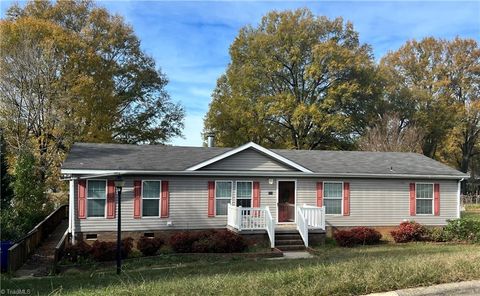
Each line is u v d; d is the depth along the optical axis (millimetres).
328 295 6078
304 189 21359
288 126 43625
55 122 28141
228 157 20453
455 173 22578
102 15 36344
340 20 44625
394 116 40531
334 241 20156
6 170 23375
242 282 6723
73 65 30719
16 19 32375
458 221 20844
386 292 6148
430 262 7664
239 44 45719
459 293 6164
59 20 35094
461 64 51062
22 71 27094
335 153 24766
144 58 39656
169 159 20453
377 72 43625
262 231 19188
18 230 18250
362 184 21906
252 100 43656
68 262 14773
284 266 10875
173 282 7293
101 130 31719
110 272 13039
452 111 49531
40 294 8078
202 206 20016
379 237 20172
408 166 23047
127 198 19000
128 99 38531
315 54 41750
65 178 18906
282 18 43938
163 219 19438
